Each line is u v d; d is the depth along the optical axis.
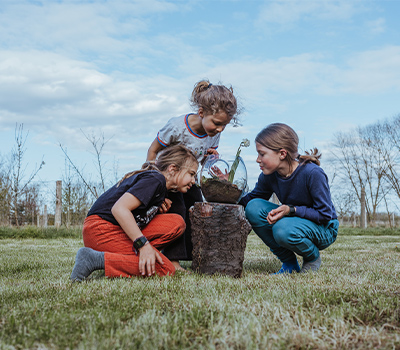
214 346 1.20
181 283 2.16
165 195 2.63
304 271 2.88
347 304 1.64
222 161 2.66
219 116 2.65
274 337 1.25
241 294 1.86
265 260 3.85
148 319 1.41
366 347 1.22
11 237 9.09
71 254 4.47
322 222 2.73
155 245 2.62
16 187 12.18
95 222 2.48
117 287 2.02
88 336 1.25
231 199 2.65
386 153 24.67
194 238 2.64
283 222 2.67
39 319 1.43
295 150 2.74
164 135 2.90
